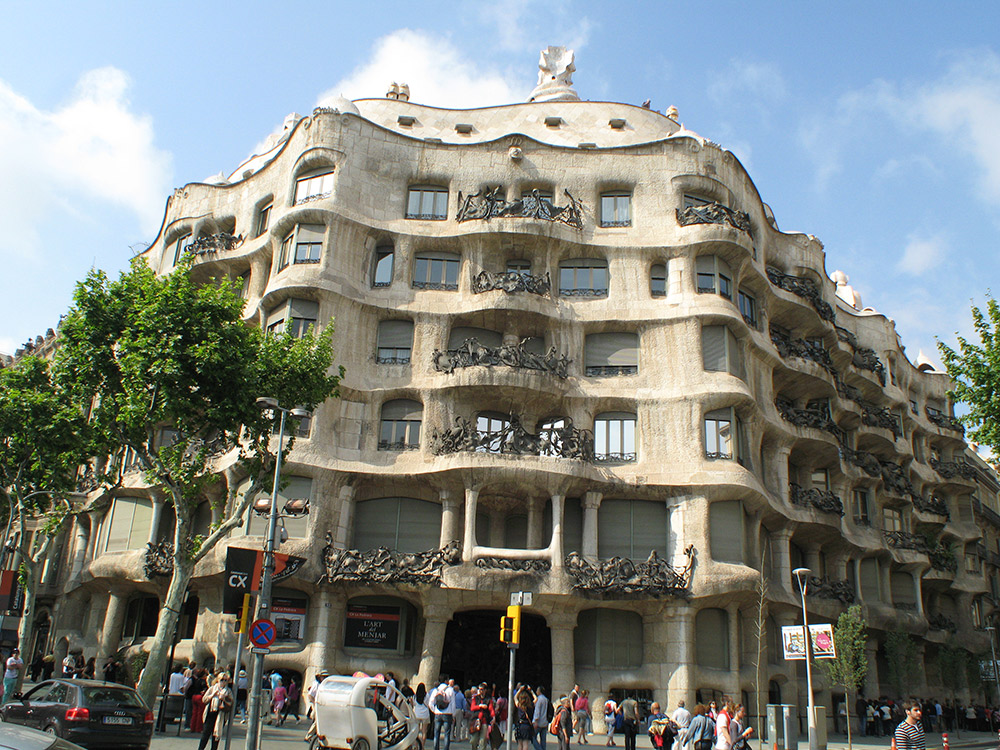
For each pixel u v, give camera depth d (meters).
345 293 38.16
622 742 31.20
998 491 75.75
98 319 26.91
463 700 27.58
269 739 25.17
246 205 44.91
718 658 35.22
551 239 39.97
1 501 38.12
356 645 35.06
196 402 26.36
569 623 34.41
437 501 36.59
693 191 41.91
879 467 49.88
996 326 27.66
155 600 41.34
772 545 40.72
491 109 48.03
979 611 64.62
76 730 18.61
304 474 34.97
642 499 36.94
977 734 50.09
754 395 40.69
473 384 36.34
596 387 38.25
